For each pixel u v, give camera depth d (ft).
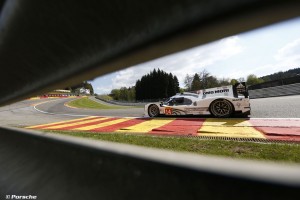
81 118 42.88
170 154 1.42
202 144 13.98
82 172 1.84
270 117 24.53
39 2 1.50
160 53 1.26
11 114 62.90
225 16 0.81
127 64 1.49
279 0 0.68
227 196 0.98
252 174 0.93
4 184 2.49
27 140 2.93
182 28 0.97
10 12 1.76
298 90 77.77
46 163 2.31
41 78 2.09
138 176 1.44
